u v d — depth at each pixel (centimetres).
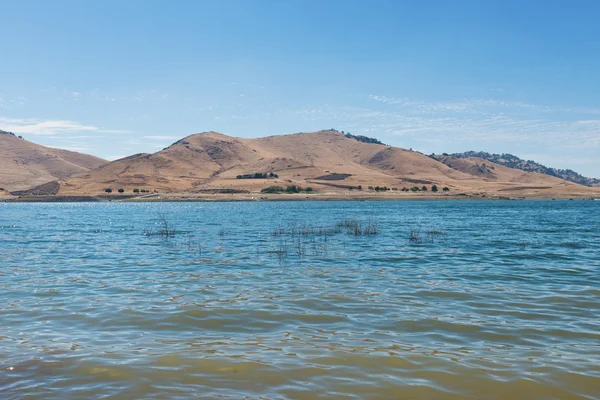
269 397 800
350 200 17450
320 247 2884
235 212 8719
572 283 1762
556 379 872
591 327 1193
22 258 2506
